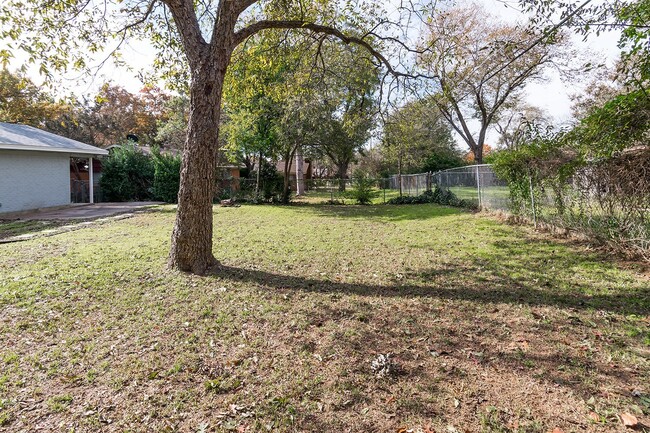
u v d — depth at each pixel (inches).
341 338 126.4
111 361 111.9
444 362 109.4
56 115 954.7
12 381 100.7
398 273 206.5
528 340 121.3
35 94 911.7
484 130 735.1
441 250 263.9
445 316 143.9
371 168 1480.1
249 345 122.1
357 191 743.7
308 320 141.8
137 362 111.0
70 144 621.3
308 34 308.5
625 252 214.1
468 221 401.4
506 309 148.9
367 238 320.5
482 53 566.3
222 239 316.8
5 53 195.3
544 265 210.5
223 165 962.1
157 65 289.4
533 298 159.8
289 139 657.0
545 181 303.6
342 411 88.0
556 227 295.1
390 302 160.7
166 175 723.4
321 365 109.0
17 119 895.1
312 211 583.8
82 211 551.5
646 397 88.9
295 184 936.3
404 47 303.0
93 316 146.1
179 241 205.8
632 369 101.5
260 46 314.7
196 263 206.7
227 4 196.7
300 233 351.3
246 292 174.4
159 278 193.8
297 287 183.0
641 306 143.9
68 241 301.6
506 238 296.0
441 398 92.0
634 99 177.0
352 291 176.4
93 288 178.5
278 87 350.3
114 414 87.7
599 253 226.8
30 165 558.3
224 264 225.3
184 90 302.8
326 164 1658.5
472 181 514.6
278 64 328.2
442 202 649.0
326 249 273.7
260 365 109.3
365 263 230.7
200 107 199.0
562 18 172.4
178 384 100.1
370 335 128.6
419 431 80.4
